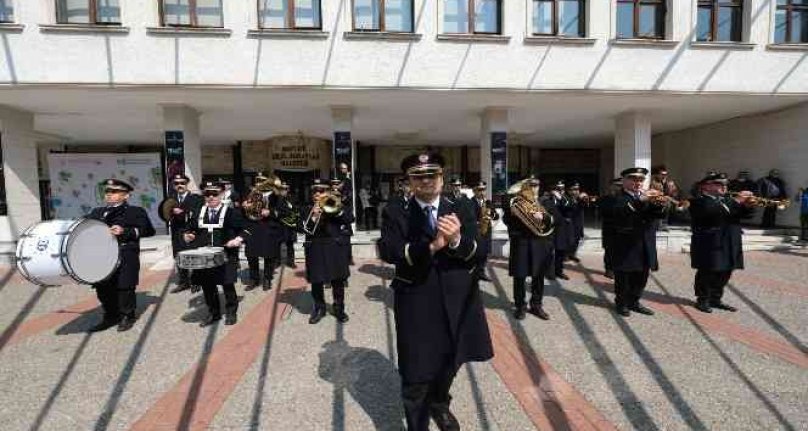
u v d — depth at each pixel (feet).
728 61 31.53
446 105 33.32
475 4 30.14
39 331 15.88
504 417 9.81
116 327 16.17
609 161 64.69
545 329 15.49
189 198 21.49
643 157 36.32
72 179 41.04
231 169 54.39
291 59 28.04
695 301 18.83
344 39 28.32
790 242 33.50
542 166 63.98
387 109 34.37
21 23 25.76
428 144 56.90
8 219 31.71
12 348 14.29
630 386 11.18
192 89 27.73
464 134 47.65
